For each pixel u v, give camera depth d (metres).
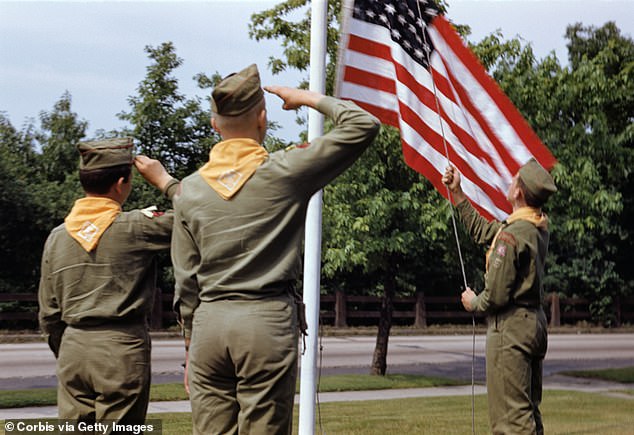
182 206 3.47
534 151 6.22
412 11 6.27
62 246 4.23
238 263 3.35
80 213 4.25
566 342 26.06
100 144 4.31
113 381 4.15
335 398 12.71
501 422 5.13
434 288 32.31
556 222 16.41
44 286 4.29
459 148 6.21
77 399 4.23
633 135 14.91
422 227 14.39
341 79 6.22
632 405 11.79
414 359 19.91
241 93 3.43
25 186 25.56
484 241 5.46
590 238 31.77
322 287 29.98
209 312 3.36
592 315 32.97
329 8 12.74
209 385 3.39
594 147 14.34
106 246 4.20
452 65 6.25
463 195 5.57
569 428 9.52
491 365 5.17
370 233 14.45
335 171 3.41
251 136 3.49
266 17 13.92
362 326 29.66
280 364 3.28
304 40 13.77
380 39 6.25
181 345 21.73
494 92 6.25
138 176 22.66
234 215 3.37
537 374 5.34
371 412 10.95
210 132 21.92
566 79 13.94
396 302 30.61
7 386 13.73
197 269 3.46
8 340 23.02
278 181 3.38
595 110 14.29
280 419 3.31
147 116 21.25
